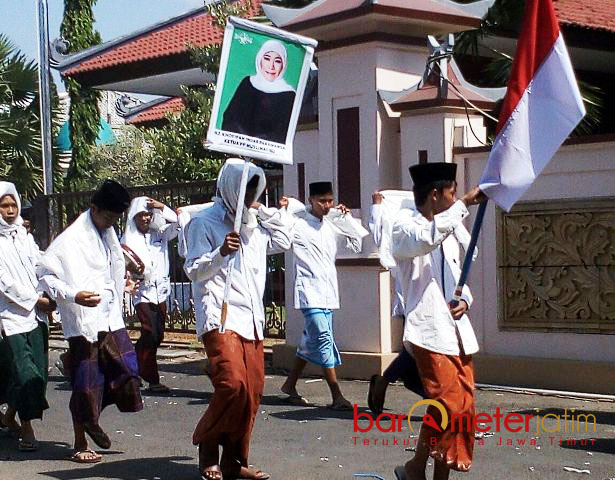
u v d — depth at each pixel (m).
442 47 10.91
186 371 12.76
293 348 12.23
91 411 7.85
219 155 19.72
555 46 6.17
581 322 10.09
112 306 7.96
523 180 6.13
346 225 10.30
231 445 6.85
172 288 15.67
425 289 6.30
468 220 10.84
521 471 7.14
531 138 6.17
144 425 9.34
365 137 11.38
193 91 20.36
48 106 21.30
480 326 10.86
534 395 10.09
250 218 6.87
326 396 10.51
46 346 8.50
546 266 10.32
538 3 6.25
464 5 11.62
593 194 9.95
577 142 9.96
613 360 9.88
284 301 13.52
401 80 11.52
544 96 6.18
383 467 7.40
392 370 8.03
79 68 23.83
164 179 19.98
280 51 6.76
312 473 7.24
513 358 10.51
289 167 12.37
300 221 9.95
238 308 6.79
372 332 11.34
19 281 8.17
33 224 17.45
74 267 7.73
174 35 23.33
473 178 10.84
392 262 8.91
